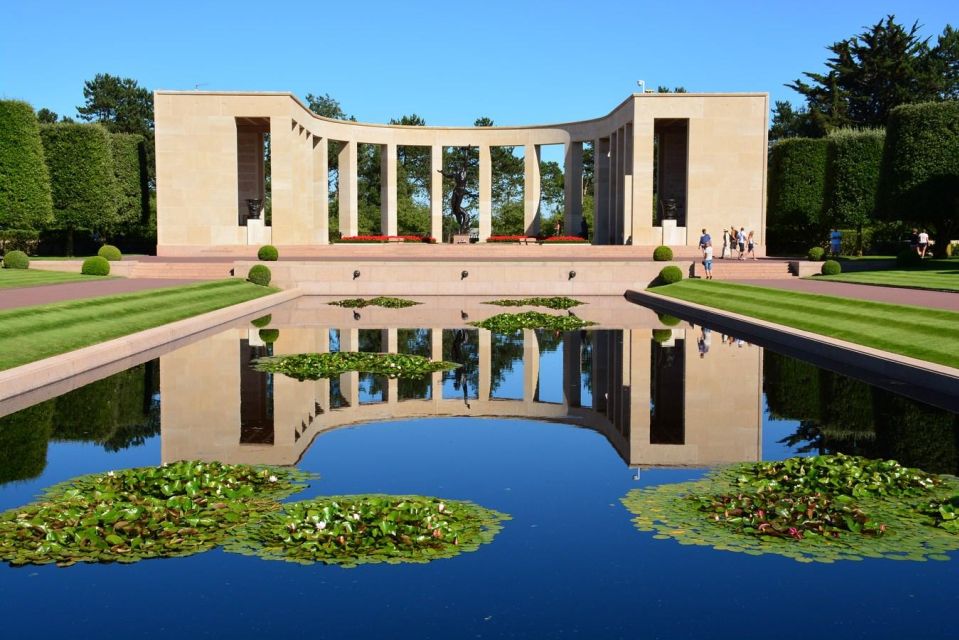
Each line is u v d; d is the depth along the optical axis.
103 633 6.75
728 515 9.36
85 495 9.80
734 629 6.86
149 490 10.01
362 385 18.06
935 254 50.00
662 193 63.62
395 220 66.44
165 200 55.38
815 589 7.54
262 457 12.05
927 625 6.88
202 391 16.75
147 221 64.06
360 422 14.64
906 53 82.00
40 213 49.59
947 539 8.58
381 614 7.11
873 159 53.34
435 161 66.62
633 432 13.73
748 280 41.50
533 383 18.61
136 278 41.56
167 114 54.84
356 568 8.02
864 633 6.77
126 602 7.29
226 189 55.31
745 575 7.85
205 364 19.80
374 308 34.78
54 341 19.92
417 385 18.27
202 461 11.62
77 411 14.77
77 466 11.34
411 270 41.75
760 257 55.62
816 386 16.91
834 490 10.02
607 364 20.72
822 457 11.12
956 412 14.34
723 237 55.88
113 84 91.50
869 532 8.77
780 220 59.91
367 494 10.20
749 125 55.53
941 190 46.50
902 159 47.34
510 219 92.56
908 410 14.51
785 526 8.94
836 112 82.94
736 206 55.97
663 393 16.89
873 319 23.36
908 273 39.94
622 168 60.50
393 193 66.12
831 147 54.50
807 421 13.95
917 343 19.36
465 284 41.94
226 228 55.53
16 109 48.28
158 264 42.72
